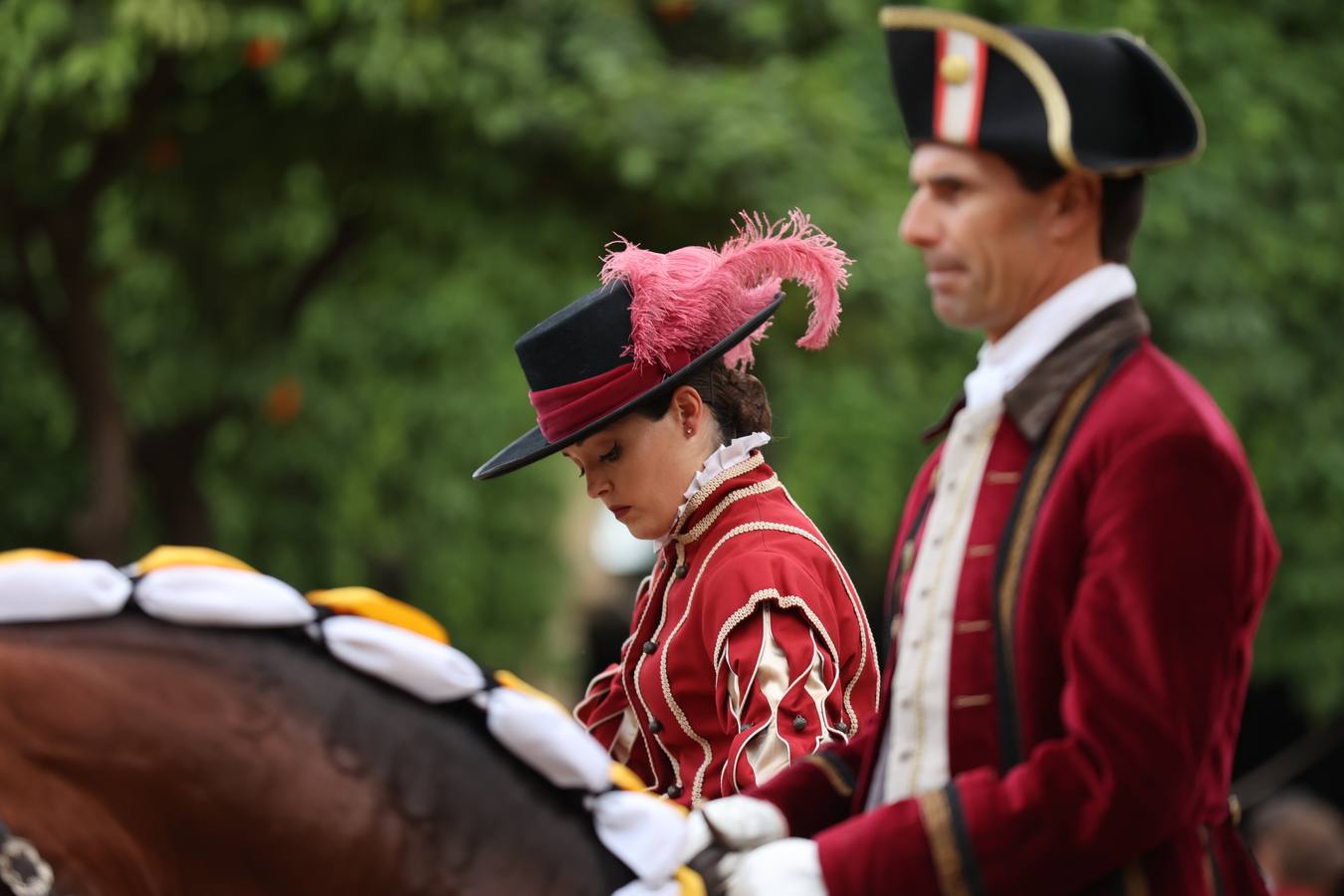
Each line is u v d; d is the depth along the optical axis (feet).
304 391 111.34
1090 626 20.97
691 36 95.61
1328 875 43.68
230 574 20.42
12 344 111.45
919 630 23.02
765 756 28.32
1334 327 128.98
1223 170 119.44
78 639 19.83
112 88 81.15
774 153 88.63
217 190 97.09
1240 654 21.86
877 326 93.40
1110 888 21.85
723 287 30.22
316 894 20.11
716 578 30.09
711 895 22.27
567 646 135.74
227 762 19.83
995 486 22.84
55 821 19.13
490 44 86.53
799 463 102.78
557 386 29.50
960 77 21.95
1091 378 22.30
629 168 85.51
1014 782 21.29
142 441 99.25
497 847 20.65
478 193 92.17
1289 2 127.13
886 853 21.42
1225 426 21.99
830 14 98.02
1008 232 22.16
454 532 121.80
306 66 85.71
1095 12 113.50
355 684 20.71
